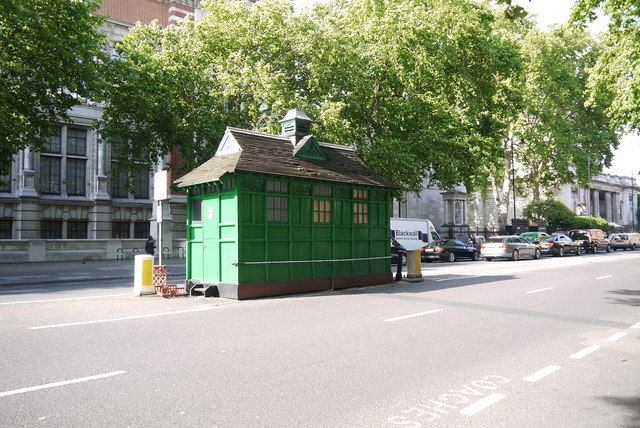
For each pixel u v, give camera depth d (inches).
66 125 1314.0
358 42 1015.0
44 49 725.9
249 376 209.9
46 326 315.0
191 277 518.9
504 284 584.7
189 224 523.8
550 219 2065.7
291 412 168.7
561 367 231.0
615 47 760.3
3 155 769.6
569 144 1753.2
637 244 1937.7
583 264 968.3
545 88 1674.5
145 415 164.2
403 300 447.8
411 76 1002.1
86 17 797.2
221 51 968.9
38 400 177.6
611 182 3223.4
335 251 539.2
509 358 246.1
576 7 572.4
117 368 219.5
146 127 1024.9
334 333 299.9
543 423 162.4
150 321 336.5
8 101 719.7
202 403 176.6
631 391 196.5
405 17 959.6
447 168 1005.8
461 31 1029.8
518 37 1573.6
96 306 407.5
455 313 376.5
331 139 847.1
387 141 1023.0
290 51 936.9
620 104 796.0
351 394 188.5
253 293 460.1
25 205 1232.2
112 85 843.4
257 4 959.6
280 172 481.7
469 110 1111.6
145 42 997.2
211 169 490.6
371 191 588.1
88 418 160.9
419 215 1991.9
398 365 230.2
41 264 1010.7
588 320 351.9
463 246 1206.3
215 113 967.0
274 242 484.7
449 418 165.5
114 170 1053.2
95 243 1155.3
